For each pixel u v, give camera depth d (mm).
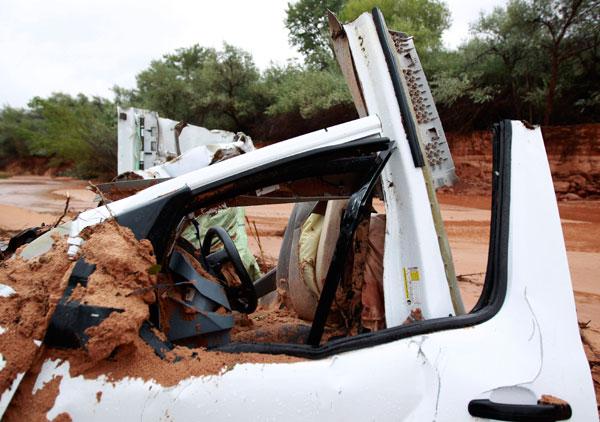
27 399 1823
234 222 4770
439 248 2322
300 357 2021
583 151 20484
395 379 1968
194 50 46219
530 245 2227
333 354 2021
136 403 1845
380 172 2344
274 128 34344
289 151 2324
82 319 1883
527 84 23234
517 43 22484
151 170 3221
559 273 2203
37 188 35188
